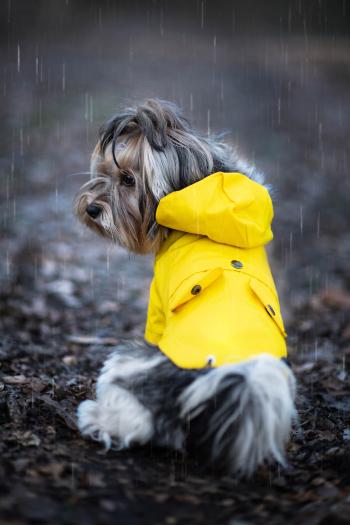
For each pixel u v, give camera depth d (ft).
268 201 3.66
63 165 8.96
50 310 5.26
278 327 3.45
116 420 3.39
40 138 9.96
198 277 3.45
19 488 3.02
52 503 2.97
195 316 3.39
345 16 23.86
